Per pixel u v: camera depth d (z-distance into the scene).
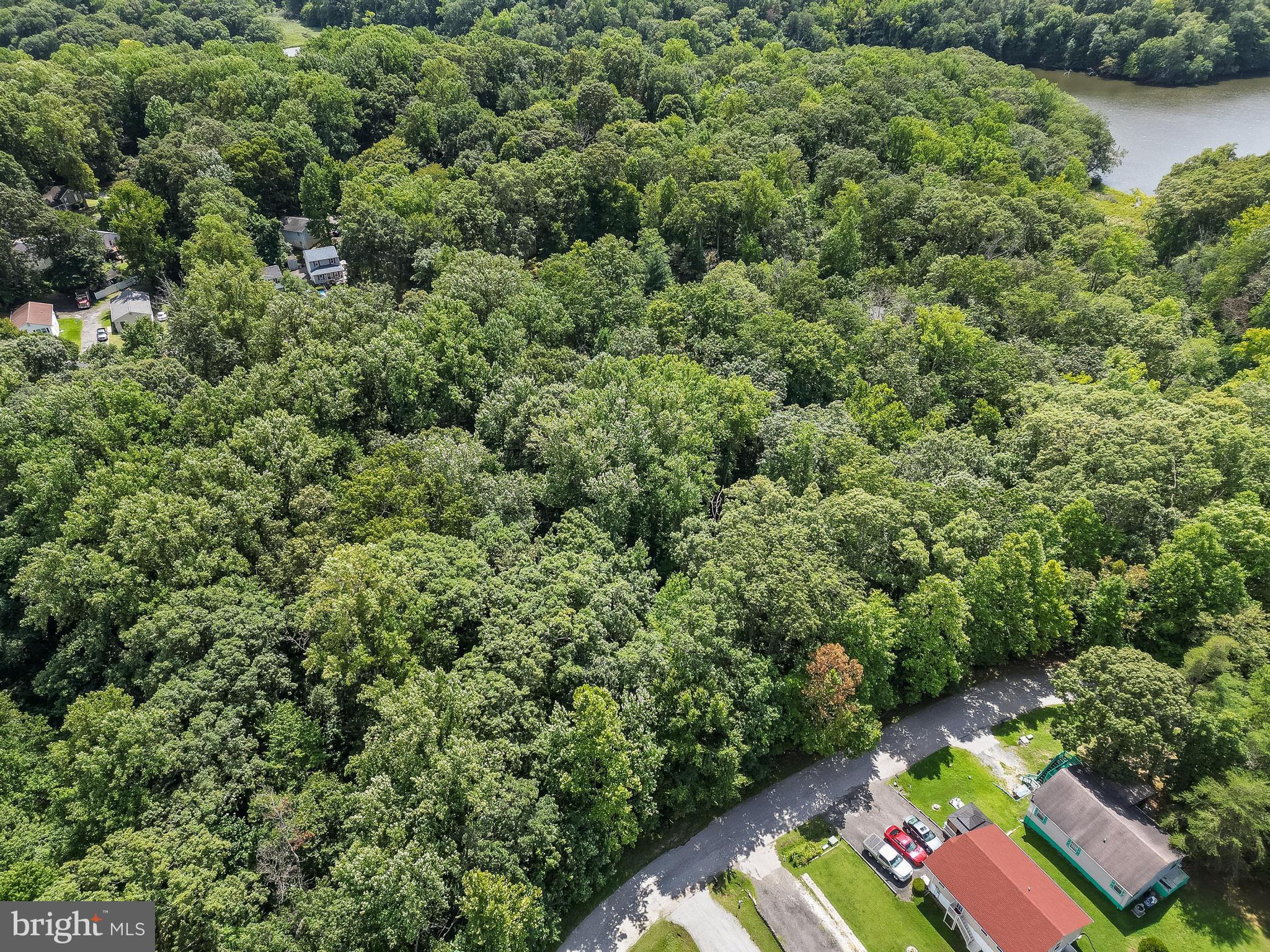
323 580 54.94
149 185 131.88
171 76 159.75
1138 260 131.38
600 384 85.81
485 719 51.56
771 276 116.69
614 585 61.12
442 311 91.31
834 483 75.94
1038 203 141.25
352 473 73.50
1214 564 65.81
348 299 94.56
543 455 75.56
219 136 139.00
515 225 126.81
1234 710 55.31
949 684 70.81
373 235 113.44
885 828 59.41
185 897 41.91
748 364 94.00
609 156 134.00
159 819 47.22
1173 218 139.50
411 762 47.44
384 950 44.41
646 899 55.28
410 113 158.12
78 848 47.72
